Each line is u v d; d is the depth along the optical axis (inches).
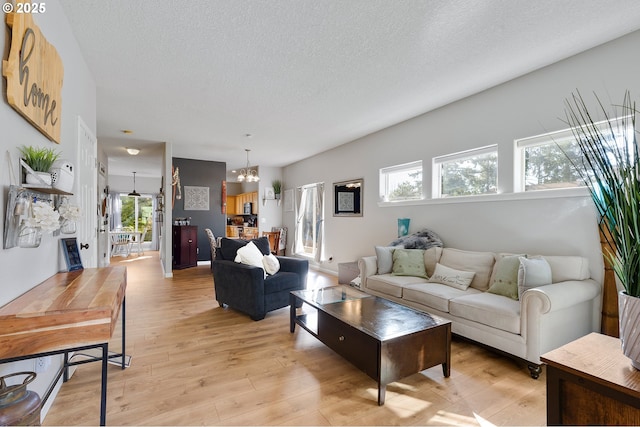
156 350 100.5
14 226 51.4
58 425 64.0
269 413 69.2
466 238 138.6
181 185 277.3
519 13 79.1
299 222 293.1
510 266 106.7
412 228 167.0
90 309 47.4
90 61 104.2
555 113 107.0
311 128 183.3
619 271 37.6
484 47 95.4
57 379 68.7
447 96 135.3
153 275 227.3
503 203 123.9
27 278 58.1
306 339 110.8
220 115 159.0
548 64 107.7
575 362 36.4
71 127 88.8
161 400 73.5
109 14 79.9
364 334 78.2
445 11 78.2
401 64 106.0
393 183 185.0
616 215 36.7
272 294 135.3
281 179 330.0
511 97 120.0
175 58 102.1
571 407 36.1
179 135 198.2
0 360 42.6
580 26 85.3
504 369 90.2
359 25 84.1
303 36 89.4
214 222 291.6
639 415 30.9
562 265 99.7
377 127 182.4
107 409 69.8
